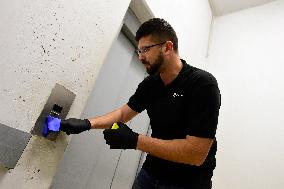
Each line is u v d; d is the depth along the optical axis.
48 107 0.88
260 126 2.10
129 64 1.74
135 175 1.85
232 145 2.13
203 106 0.97
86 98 1.04
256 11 2.82
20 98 0.79
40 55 0.84
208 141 0.93
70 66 0.95
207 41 2.86
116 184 1.66
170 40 1.12
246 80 2.41
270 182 1.84
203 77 1.06
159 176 1.12
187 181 1.06
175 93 1.11
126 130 0.93
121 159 1.70
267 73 2.34
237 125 2.21
